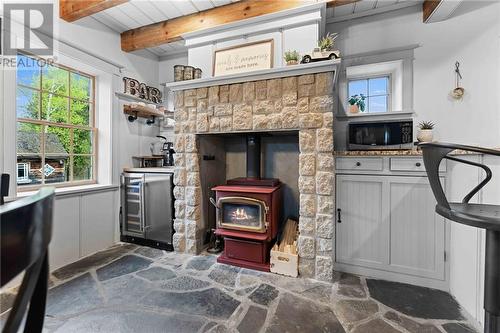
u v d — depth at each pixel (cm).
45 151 234
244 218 222
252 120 218
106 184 277
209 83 230
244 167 298
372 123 214
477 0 199
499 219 75
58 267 219
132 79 305
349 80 265
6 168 184
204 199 262
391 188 192
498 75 184
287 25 220
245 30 234
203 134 253
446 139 216
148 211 272
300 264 202
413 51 229
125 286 185
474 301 146
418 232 185
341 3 209
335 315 151
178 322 144
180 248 253
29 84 221
